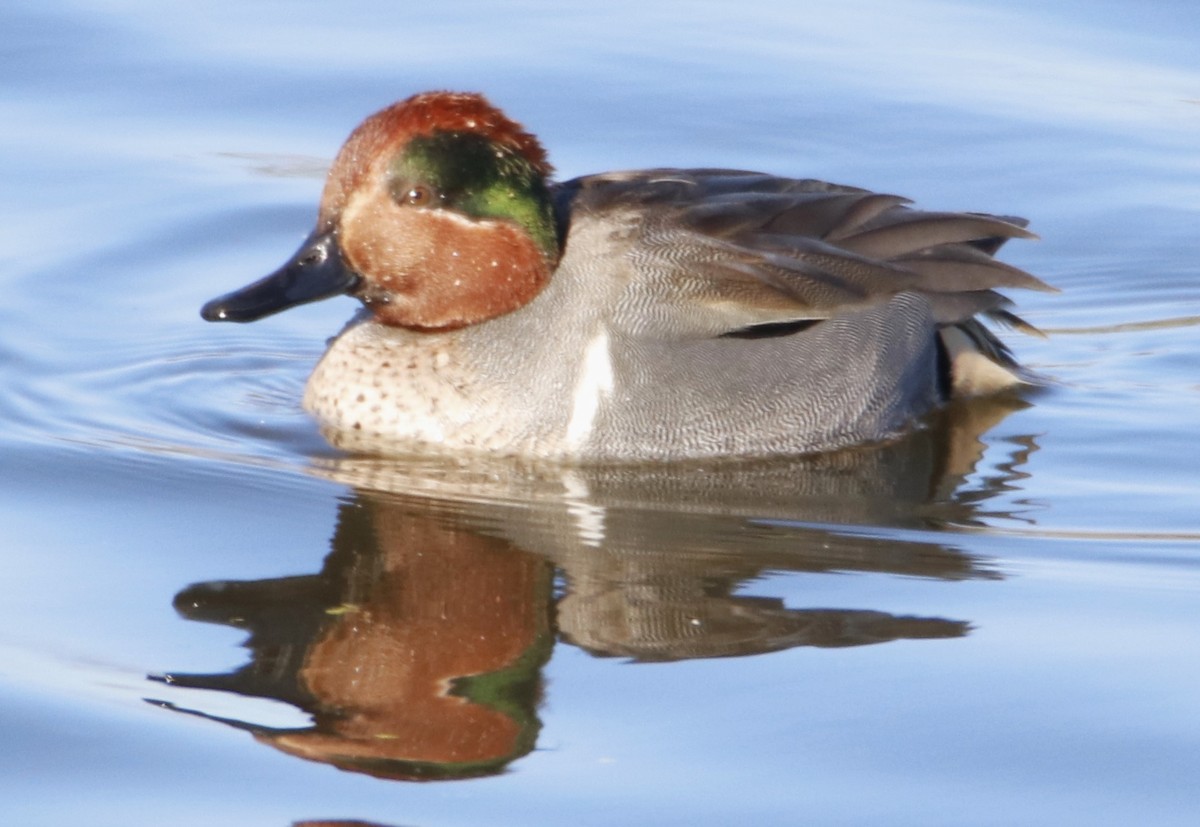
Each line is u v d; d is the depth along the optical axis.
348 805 11.35
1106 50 26.06
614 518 15.47
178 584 14.04
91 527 15.03
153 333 19.73
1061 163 23.69
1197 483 16.47
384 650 13.11
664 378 16.61
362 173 16.62
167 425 17.44
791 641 13.25
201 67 24.98
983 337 18.92
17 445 16.70
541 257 16.81
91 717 12.22
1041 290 17.98
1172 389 18.91
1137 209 22.91
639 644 13.20
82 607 13.66
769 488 16.31
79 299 20.33
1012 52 26.12
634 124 24.12
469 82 24.84
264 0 27.11
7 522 15.08
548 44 26.09
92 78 24.61
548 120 24.12
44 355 18.98
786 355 16.91
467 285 16.81
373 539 14.88
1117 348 20.20
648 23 26.89
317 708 12.39
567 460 16.72
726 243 16.91
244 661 12.91
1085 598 14.02
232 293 16.70
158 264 21.14
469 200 16.59
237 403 18.09
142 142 23.41
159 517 15.25
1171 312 21.17
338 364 17.39
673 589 14.05
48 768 11.70
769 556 14.75
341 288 16.91
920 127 24.28
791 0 27.67
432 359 16.94
